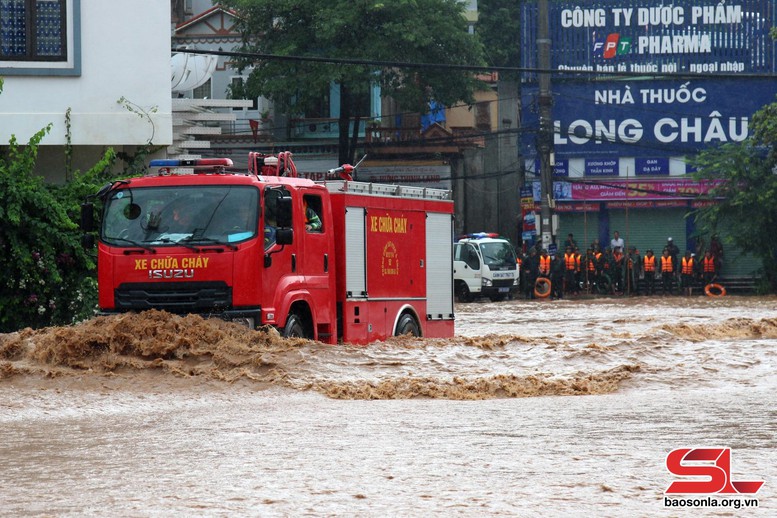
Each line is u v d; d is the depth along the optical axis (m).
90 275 26.67
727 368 21.56
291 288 21.38
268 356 19.17
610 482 10.86
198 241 20.50
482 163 81.44
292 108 69.81
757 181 65.31
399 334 25.69
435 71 69.31
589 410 16.44
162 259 20.56
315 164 71.94
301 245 21.89
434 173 73.69
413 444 13.20
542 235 65.69
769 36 72.56
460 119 81.50
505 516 9.41
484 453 12.55
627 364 21.27
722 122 73.12
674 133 73.12
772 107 65.00
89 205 21.53
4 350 19.14
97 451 12.84
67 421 15.26
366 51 66.94
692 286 66.94
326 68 66.88
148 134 30.36
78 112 30.00
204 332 19.36
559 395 18.66
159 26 30.53
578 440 13.49
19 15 29.61
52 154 31.31
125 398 17.09
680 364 21.84
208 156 70.69
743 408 16.55
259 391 17.95
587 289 67.75
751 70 73.19
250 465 11.85
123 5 30.27
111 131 30.14
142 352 18.97
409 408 16.70
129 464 11.97
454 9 69.50
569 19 73.44
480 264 61.81
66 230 26.27
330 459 12.18
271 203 21.09
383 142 72.38
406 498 10.15
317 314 22.33
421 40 66.69
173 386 17.98
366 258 24.41
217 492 10.45
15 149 27.25
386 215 25.28
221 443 13.32
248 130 71.38
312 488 10.62
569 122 73.31
